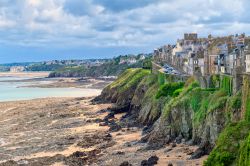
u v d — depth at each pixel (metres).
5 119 180.62
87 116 178.75
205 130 95.94
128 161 95.81
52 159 105.25
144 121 146.88
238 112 87.50
